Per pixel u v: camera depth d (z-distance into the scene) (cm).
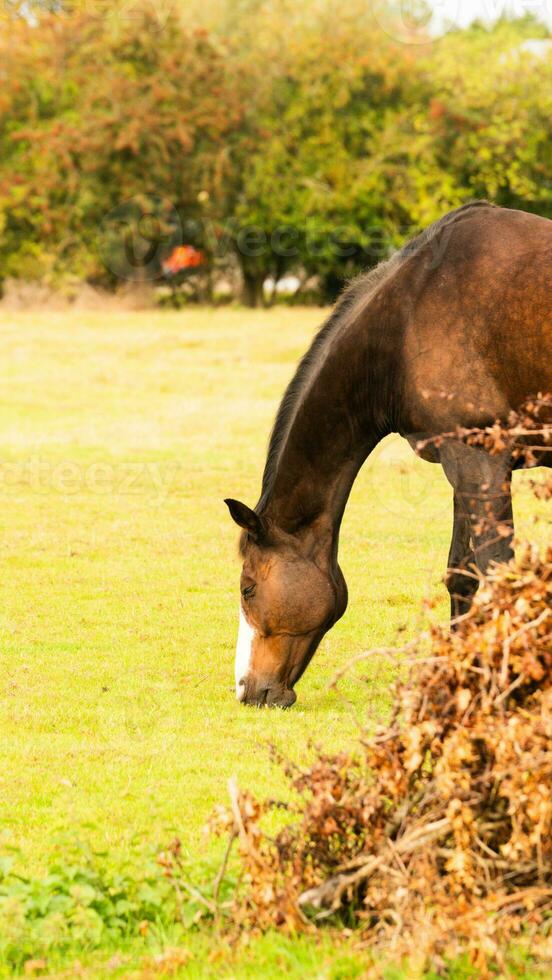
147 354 3569
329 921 613
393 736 628
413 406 928
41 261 4672
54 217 4550
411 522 1789
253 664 990
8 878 660
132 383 3170
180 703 1022
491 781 608
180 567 1545
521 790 575
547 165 4578
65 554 1619
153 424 2680
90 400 2973
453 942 557
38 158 4547
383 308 942
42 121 4628
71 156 4544
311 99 4572
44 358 3503
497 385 902
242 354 3556
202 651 1185
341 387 961
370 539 1675
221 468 2228
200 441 2489
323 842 630
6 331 3975
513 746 583
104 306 4609
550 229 909
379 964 552
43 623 1286
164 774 851
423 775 656
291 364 3412
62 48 4588
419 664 634
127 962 589
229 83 4569
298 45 4569
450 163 4572
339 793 634
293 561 977
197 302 4781
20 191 4506
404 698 621
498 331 895
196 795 809
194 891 616
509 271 897
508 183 4606
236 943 595
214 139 4544
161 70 4525
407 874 588
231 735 931
